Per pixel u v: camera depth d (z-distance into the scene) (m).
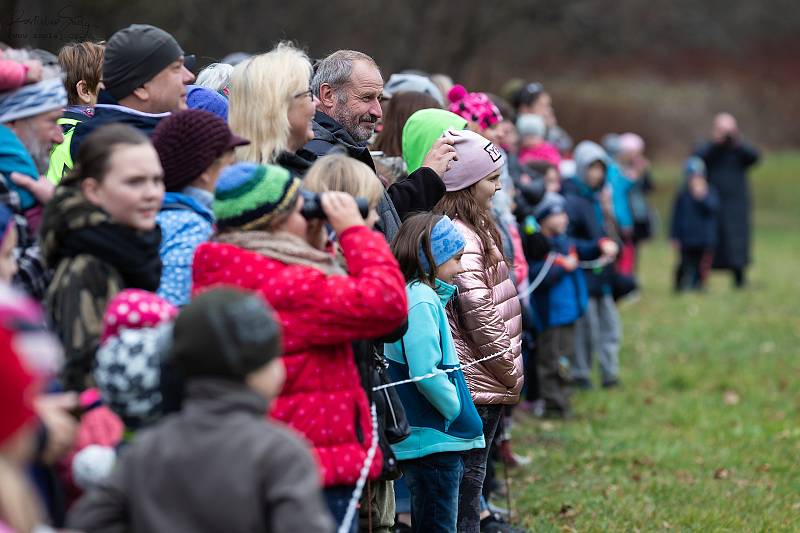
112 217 7.00
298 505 5.47
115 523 5.64
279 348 5.94
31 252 7.55
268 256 7.26
